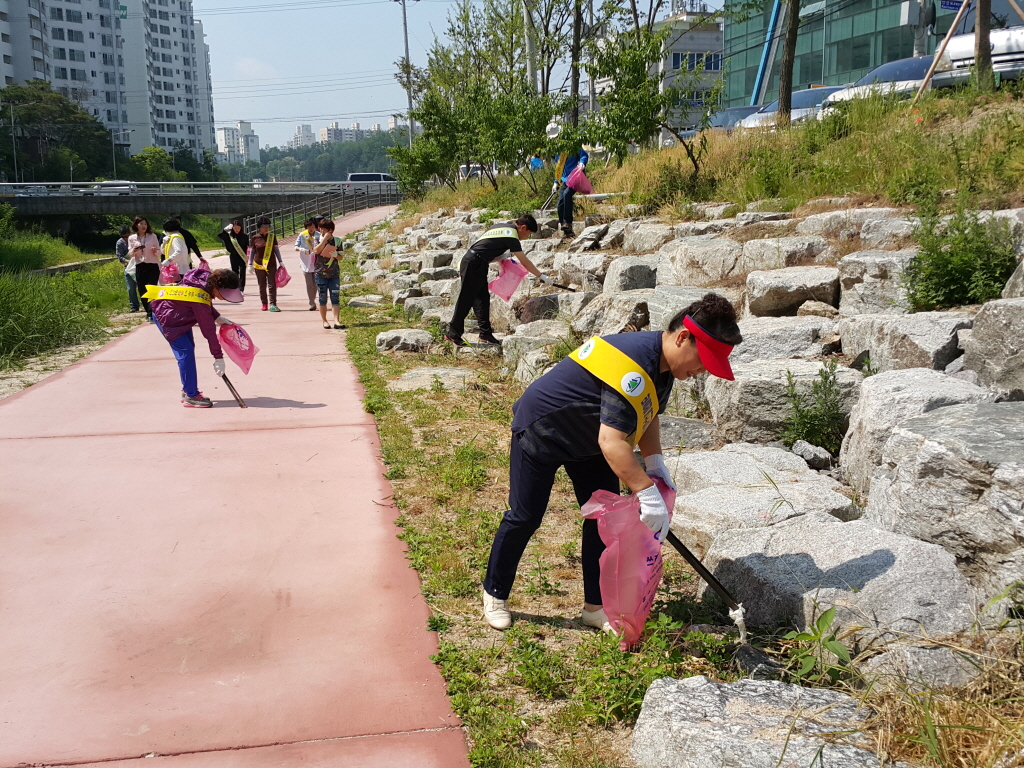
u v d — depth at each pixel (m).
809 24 40.78
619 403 3.10
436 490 5.18
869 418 4.53
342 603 3.84
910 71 16.84
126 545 4.45
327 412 7.06
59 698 3.11
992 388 4.48
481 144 19.14
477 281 9.01
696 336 3.01
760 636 3.34
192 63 149.25
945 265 6.16
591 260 9.82
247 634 3.56
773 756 2.41
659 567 3.19
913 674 2.74
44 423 6.75
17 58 100.44
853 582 3.25
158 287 7.13
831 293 6.95
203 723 2.96
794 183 10.32
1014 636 2.84
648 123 12.05
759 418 5.46
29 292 10.95
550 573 4.16
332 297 11.34
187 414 7.02
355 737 2.89
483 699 3.09
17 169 81.31
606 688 3.06
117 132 119.06
